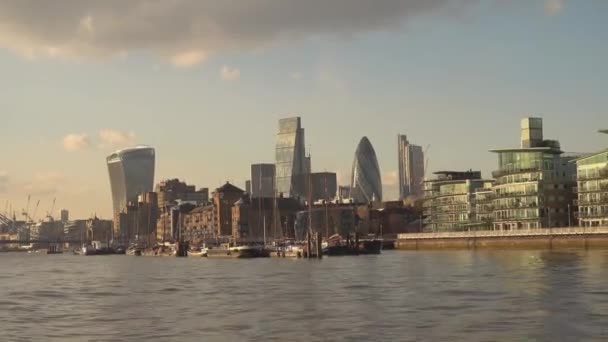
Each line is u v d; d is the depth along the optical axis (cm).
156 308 8969
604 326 6581
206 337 6675
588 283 9994
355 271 14800
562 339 6075
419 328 6806
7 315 8581
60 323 7825
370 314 7812
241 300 9606
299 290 10756
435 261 17775
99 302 9894
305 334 6688
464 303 8406
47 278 15900
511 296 8869
